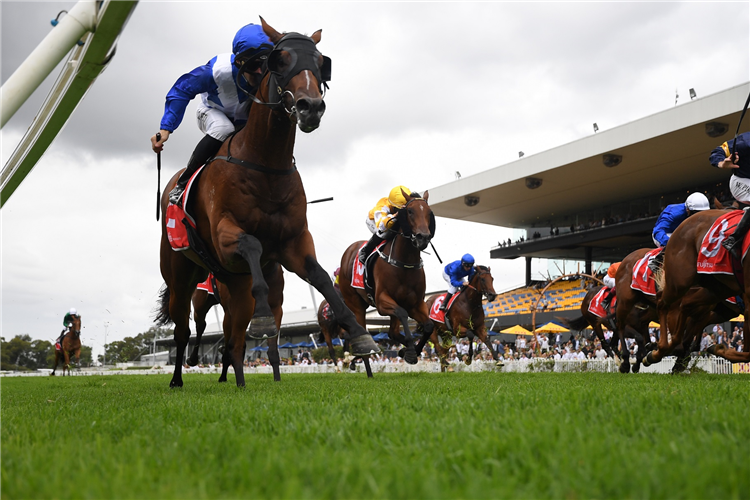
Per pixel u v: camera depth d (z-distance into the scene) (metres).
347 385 5.89
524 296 36.62
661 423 2.19
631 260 9.84
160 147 5.23
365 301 9.91
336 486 1.38
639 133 27.03
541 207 39.53
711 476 1.40
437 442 1.93
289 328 45.00
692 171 31.09
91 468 1.66
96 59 2.92
